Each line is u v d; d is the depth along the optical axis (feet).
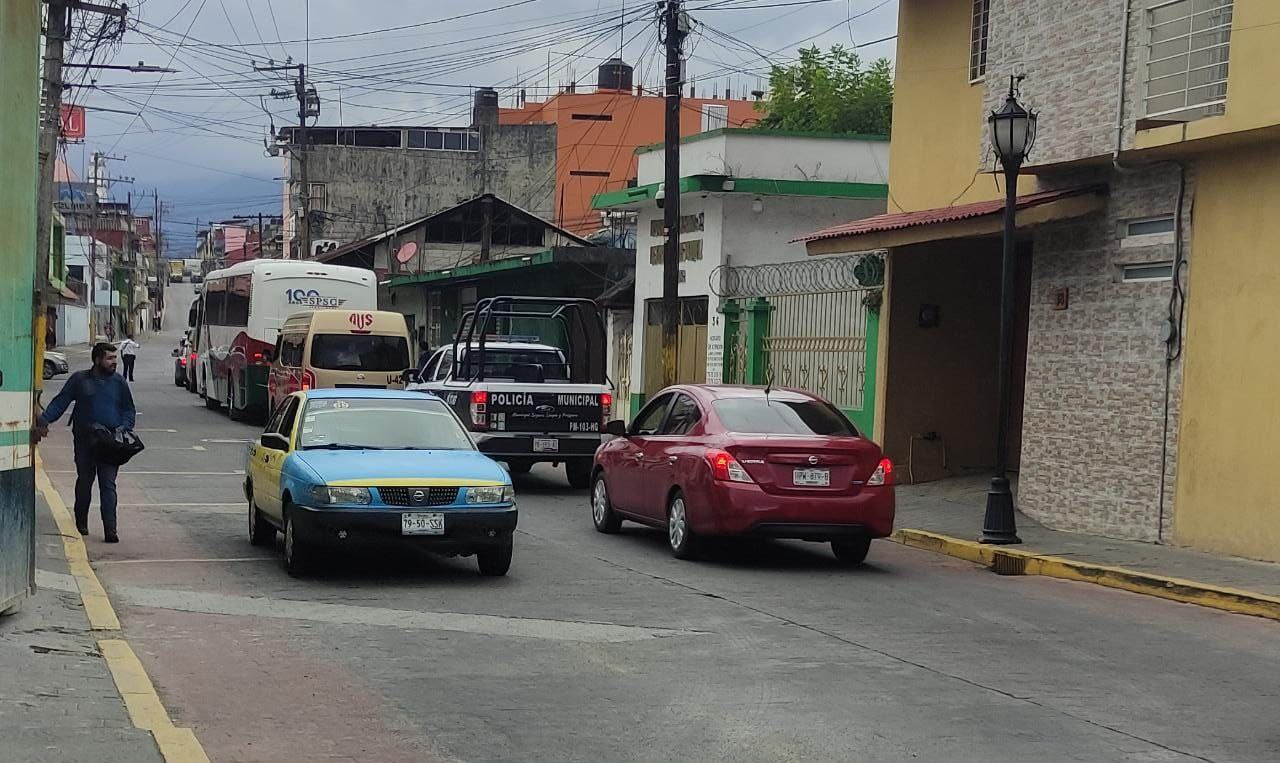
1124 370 50.39
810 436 42.65
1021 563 44.50
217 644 29.07
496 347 70.08
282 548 42.32
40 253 70.13
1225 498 45.29
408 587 37.01
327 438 40.22
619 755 21.17
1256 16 41.91
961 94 63.10
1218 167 45.96
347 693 24.97
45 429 43.34
